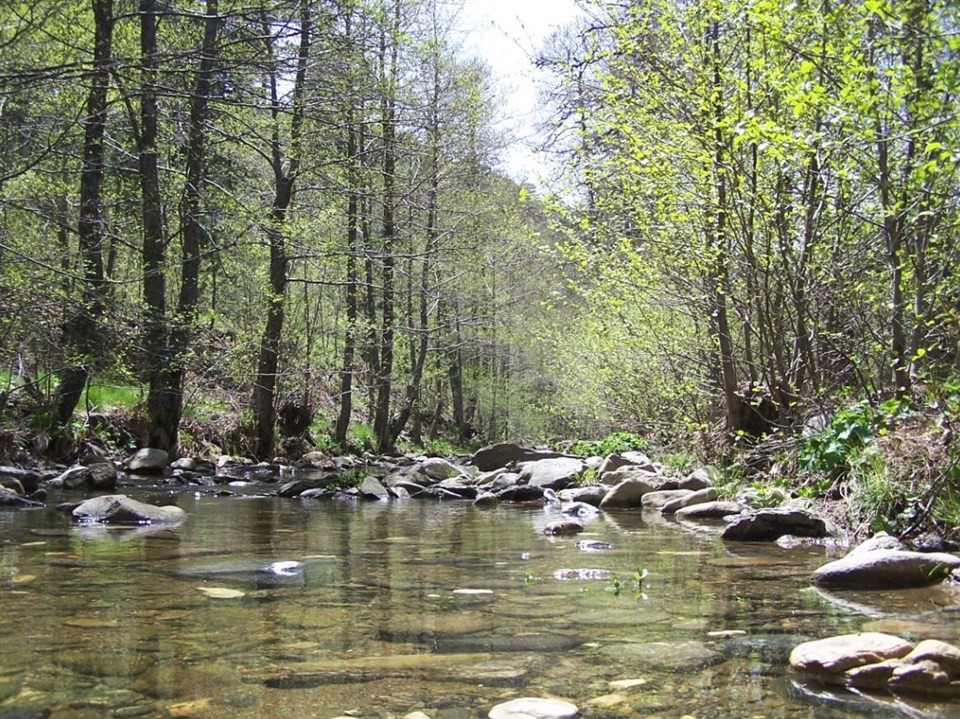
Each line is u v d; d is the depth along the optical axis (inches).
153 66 378.3
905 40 255.6
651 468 500.4
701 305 421.7
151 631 143.6
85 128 553.6
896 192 330.6
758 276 398.9
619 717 105.3
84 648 132.5
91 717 102.7
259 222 597.0
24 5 444.1
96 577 191.3
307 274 865.5
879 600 173.3
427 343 1067.3
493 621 153.7
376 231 891.4
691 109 368.2
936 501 247.1
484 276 992.9
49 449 538.0
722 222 370.9
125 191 682.8
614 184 405.4
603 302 491.5
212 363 690.2
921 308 343.3
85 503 305.9
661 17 353.4
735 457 410.6
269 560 221.1
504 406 1375.5
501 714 104.3
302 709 106.9
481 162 824.9
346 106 548.7
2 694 110.7
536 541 269.0
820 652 123.5
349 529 299.4
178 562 214.4
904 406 291.0
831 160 326.0
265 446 740.7
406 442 1210.0
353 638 140.9
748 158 364.2
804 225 370.3
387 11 690.8
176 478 516.7
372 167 743.1
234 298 910.4
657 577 201.5
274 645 135.9
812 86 297.3
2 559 213.5
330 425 1019.3
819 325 376.5
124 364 582.6
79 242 571.2
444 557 232.5
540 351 1187.3
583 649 135.0
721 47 366.9
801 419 380.5
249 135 605.9
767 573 207.5
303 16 433.1
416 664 126.3
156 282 598.2
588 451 760.3
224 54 449.4
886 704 109.9
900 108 316.8
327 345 959.0
